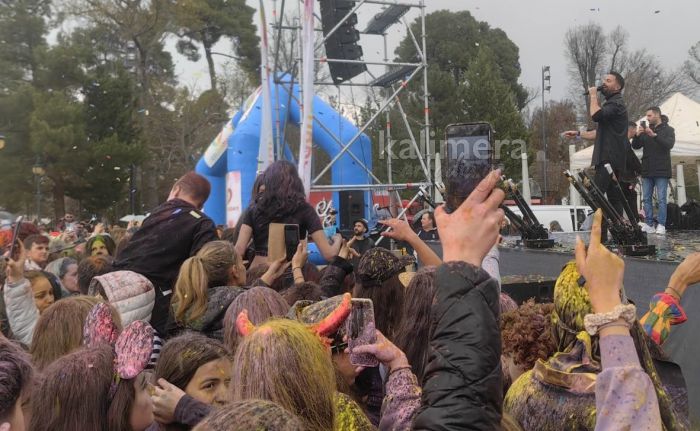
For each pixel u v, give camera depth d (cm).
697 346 394
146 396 207
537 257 642
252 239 466
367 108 2295
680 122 1194
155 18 3450
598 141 676
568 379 179
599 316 150
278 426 117
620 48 2798
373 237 654
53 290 475
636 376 143
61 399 196
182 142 3797
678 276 256
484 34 4053
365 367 226
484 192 149
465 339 140
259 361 159
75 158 3106
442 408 137
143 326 206
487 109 2786
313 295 315
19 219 378
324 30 1197
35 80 3297
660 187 865
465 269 144
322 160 1936
